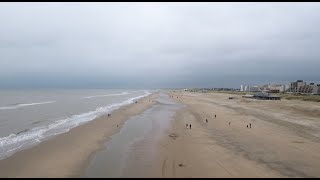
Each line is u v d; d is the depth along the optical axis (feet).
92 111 169.27
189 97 357.41
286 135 92.27
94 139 85.05
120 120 126.82
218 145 78.18
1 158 64.54
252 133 95.45
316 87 501.15
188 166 59.72
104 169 57.67
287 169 58.49
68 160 63.26
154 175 54.39
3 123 120.06
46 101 270.67
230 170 57.31
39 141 82.12
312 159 65.57
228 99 301.02
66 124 115.96
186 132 97.66
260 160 64.28
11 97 339.57
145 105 216.33
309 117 139.54
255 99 285.43
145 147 76.02
